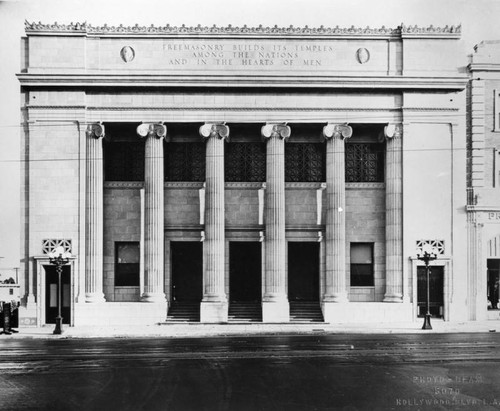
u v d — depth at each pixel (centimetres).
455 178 4231
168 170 4425
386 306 4150
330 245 4191
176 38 4203
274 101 4172
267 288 4178
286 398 1756
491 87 4434
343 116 4188
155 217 4172
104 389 1895
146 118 4162
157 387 1912
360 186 4369
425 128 4216
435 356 2475
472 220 4312
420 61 4222
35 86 4134
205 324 4059
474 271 4319
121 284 4325
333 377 2045
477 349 2684
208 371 2167
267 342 3042
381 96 4203
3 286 6700
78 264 4112
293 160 4438
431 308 4241
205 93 4175
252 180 4419
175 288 4534
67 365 2320
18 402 1744
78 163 4147
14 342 3194
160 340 3228
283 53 4209
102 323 4091
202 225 4344
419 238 4197
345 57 4222
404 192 4194
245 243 4541
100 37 4194
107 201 4334
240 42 4206
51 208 4141
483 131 4406
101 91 4159
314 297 4534
